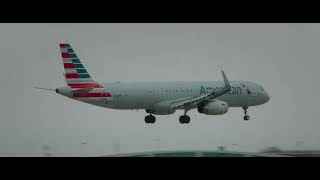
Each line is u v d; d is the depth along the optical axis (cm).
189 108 18725
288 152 9869
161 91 18575
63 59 18125
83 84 18175
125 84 18400
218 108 18038
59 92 18062
